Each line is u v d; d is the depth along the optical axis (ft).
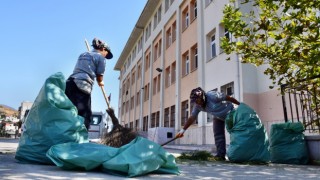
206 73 48.32
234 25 19.12
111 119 17.62
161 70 71.51
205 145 42.65
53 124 13.29
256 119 19.27
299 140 20.79
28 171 10.89
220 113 20.44
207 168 15.15
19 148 13.79
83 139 13.85
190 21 57.47
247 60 20.16
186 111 58.29
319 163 19.74
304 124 22.38
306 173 13.93
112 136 16.75
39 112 13.55
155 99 79.25
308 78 20.42
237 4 37.96
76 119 13.73
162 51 73.87
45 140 13.10
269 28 18.48
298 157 20.22
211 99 20.17
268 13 19.13
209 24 48.39
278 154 20.76
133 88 110.11
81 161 11.18
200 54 50.29
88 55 17.25
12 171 10.77
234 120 19.51
